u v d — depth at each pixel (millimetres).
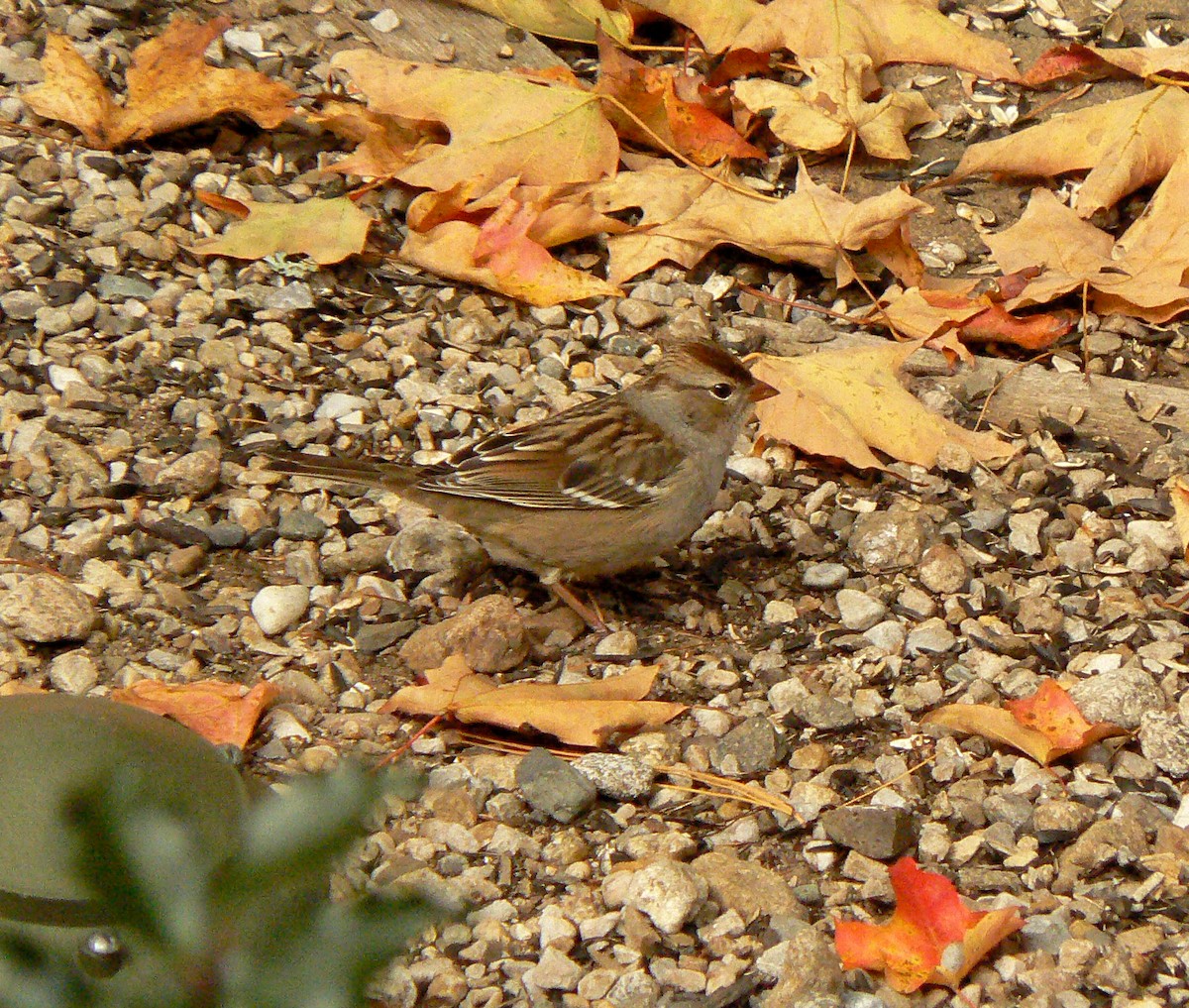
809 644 8859
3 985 3490
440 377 10633
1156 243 11164
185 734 6094
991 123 12789
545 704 7949
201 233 11523
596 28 12320
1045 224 11352
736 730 8078
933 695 8414
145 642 8539
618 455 8711
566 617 9078
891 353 10344
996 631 8891
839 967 6660
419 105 11594
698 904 6941
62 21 13164
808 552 9578
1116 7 13648
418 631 8672
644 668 8336
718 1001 6527
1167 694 8375
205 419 10086
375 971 3281
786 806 7637
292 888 3316
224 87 11977
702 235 11469
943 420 10102
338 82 12836
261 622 8727
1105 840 7391
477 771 7824
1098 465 10133
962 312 10789
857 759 8039
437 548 9383
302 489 9727
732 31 12898
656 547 9016
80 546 9062
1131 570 9328
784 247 11352
